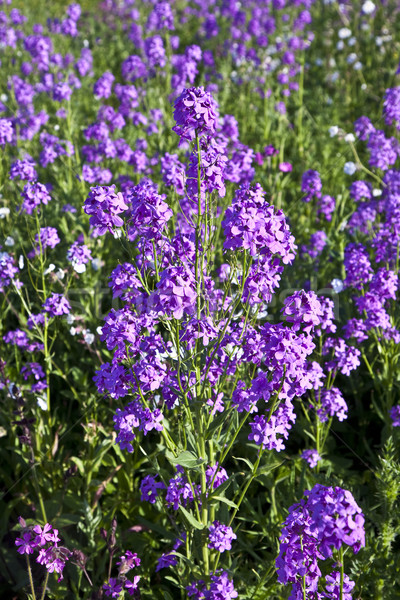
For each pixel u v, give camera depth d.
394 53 9.73
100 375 2.82
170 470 3.74
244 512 3.69
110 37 12.76
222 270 3.79
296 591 2.34
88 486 3.73
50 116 8.05
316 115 8.24
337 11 11.65
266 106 7.74
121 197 2.65
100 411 4.08
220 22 12.55
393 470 2.90
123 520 3.82
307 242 5.63
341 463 4.09
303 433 3.94
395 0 11.14
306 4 11.52
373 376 4.10
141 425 2.76
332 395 3.60
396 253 4.39
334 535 2.09
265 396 2.55
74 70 9.74
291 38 10.04
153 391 2.92
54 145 6.18
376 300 3.88
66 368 4.31
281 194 5.91
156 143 6.71
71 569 3.39
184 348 2.84
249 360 2.90
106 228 2.68
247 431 3.88
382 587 3.00
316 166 6.73
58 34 11.46
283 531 2.27
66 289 4.00
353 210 5.68
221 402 3.07
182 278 2.43
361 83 9.48
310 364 3.51
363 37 10.76
